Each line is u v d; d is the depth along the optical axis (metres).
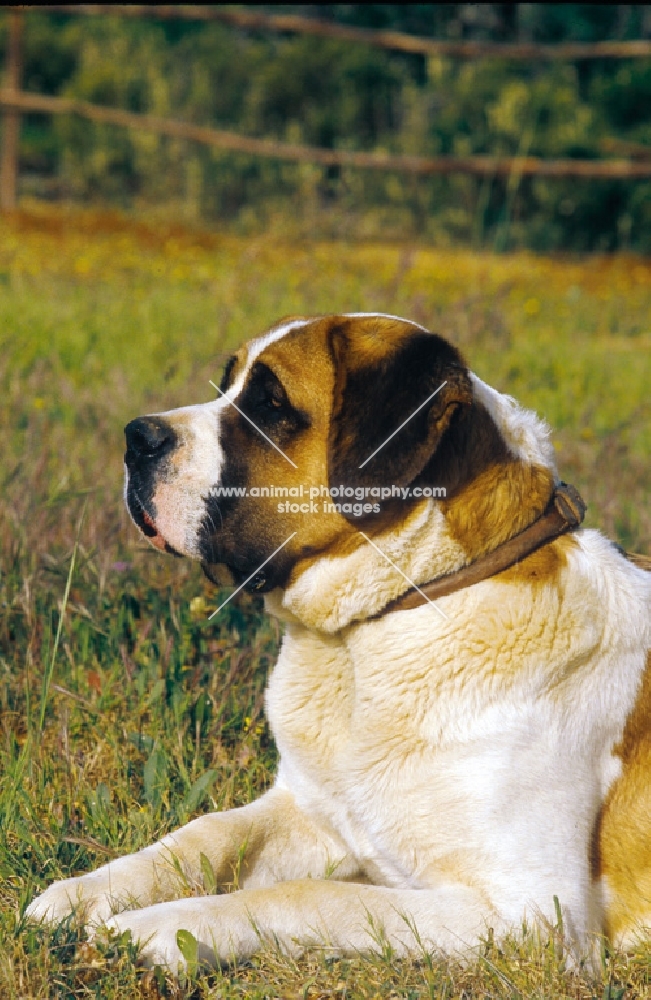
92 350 8.43
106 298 10.20
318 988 2.92
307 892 3.10
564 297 13.17
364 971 2.95
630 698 3.41
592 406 7.87
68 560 4.80
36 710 4.20
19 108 15.52
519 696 3.24
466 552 3.35
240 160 17.88
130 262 12.44
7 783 3.74
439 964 3.00
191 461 3.50
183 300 10.20
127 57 19.97
